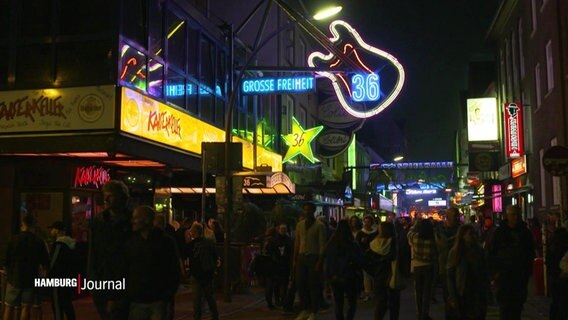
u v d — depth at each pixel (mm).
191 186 20984
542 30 24281
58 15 14047
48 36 14000
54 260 9477
